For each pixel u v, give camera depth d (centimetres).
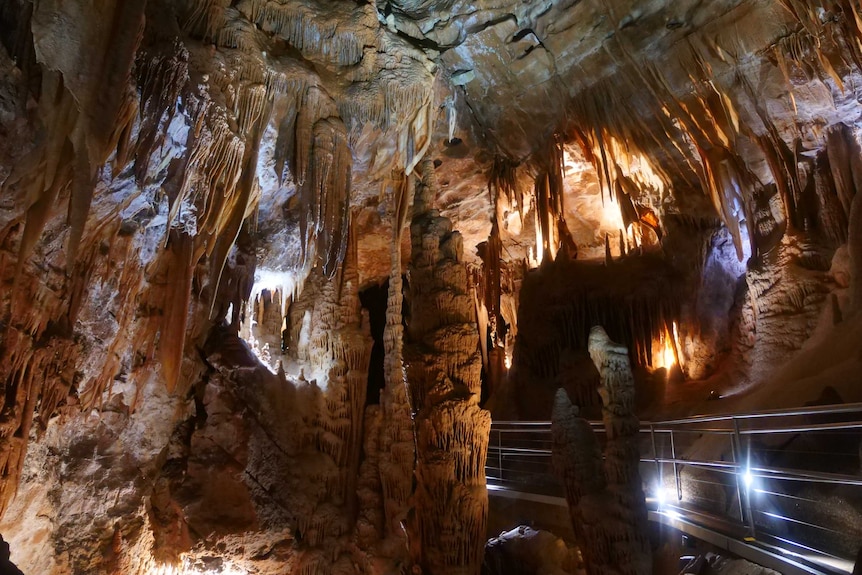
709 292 923
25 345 458
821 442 532
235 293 802
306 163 680
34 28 366
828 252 732
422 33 873
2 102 349
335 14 709
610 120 905
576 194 1127
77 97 389
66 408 536
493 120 1014
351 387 773
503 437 963
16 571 230
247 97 617
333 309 805
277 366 830
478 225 1227
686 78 810
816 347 669
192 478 662
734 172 848
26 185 389
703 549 461
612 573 367
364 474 702
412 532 523
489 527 746
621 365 403
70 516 557
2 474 441
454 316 544
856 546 377
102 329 559
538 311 1048
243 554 641
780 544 378
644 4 775
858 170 723
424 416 515
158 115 473
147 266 601
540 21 842
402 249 1180
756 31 729
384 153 802
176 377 546
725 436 616
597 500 384
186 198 544
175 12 564
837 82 687
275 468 700
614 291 996
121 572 580
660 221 995
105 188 488
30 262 457
